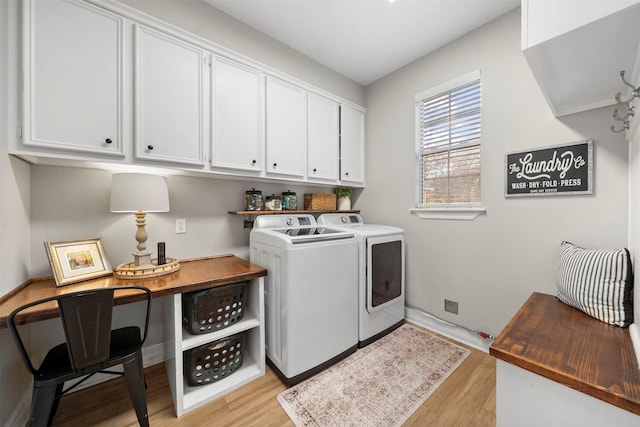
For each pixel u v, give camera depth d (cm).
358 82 294
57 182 152
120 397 153
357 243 202
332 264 182
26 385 138
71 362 105
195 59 170
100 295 107
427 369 178
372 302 211
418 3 182
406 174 258
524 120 180
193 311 149
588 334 108
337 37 220
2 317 100
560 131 165
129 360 121
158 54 155
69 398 151
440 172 237
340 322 188
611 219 147
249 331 188
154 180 153
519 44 183
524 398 90
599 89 128
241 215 228
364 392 156
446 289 227
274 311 174
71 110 129
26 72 119
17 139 119
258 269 173
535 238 177
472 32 208
